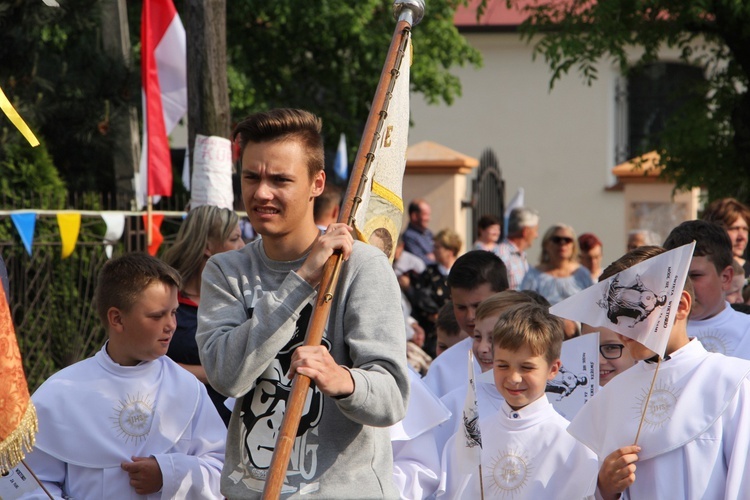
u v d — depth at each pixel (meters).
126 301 4.58
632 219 17.73
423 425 4.66
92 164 12.95
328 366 3.18
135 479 4.44
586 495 4.34
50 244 9.62
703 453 4.29
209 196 8.74
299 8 19.19
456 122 26.08
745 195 13.95
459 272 5.69
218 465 4.62
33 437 3.34
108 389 4.62
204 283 3.66
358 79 20.59
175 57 9.59
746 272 7.83
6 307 3.33
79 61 12.46
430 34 20.52
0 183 9.99
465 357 5.71
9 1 11.38
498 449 4.66
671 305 4.16
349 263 3.51
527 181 25.83
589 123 25.52
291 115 3.54
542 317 4.61
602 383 5.46
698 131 13.94
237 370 3.34
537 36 25.45
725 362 4.41
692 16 12.58
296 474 3.42
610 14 12.92
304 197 3.53
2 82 11.45
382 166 3.72
